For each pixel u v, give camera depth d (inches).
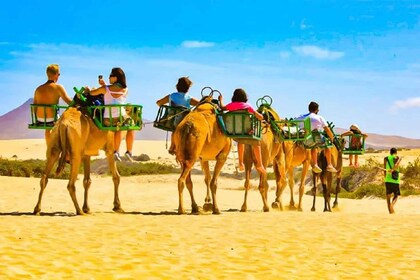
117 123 557.3
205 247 398.9
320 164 796.0
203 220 528.1
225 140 603.2
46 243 390.9
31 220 494.6
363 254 388.2
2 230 432.5
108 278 314.5
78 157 544.4
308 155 768.9
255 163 659.4
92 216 542.9
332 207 887.7
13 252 358.9
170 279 317.7
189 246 400.8
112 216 547.2
